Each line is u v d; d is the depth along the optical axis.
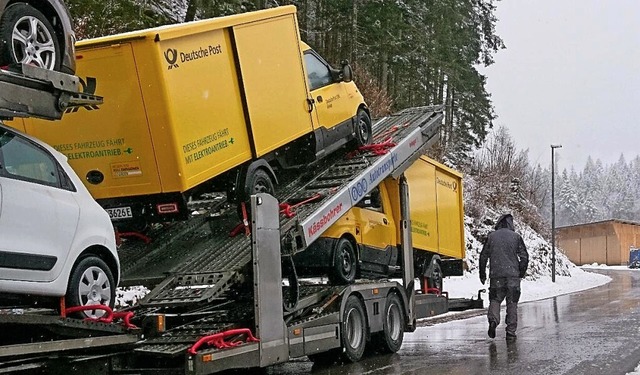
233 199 9.11
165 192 7.87
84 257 6.57
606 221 74.50
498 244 12.02
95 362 6.35
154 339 6.93
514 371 8.41
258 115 9.05
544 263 39.00
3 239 5.59
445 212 14.11
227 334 6.92
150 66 7.56
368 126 11.95
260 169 9.15
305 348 8.23
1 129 6.06
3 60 5.75
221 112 8.43
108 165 8.00
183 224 9.16
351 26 31.92
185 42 7.97
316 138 10.34
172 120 7.66
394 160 11.33
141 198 8.09
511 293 11.90
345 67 11.32
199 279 7.61
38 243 5.95
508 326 11.89
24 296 5.91
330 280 9.83
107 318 6.31
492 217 36.97
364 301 9.80
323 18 32.91
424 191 13.08
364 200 10.78
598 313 16.70
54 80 5.89
